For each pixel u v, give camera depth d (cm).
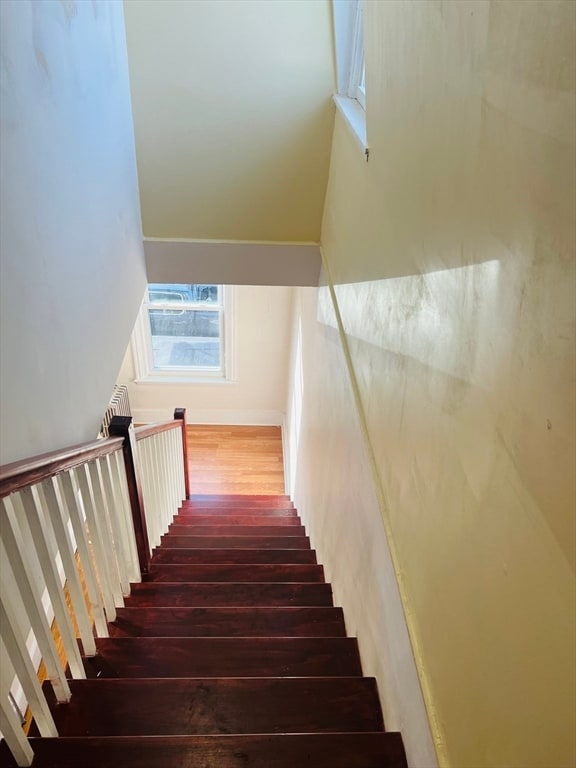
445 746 98
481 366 84
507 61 75
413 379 124
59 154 159
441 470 103
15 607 131
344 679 153
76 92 175
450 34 100
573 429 59
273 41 260
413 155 125
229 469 569
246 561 271
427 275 114
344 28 253
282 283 330
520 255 71
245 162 287
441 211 105
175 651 169
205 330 593
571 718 59
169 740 125
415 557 119
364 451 175
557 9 61
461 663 92
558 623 62
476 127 87
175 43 256
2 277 121
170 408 630
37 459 121
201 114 272
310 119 277
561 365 61
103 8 209
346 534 206
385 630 144
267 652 171
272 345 586
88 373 189
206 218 301
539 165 66
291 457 520
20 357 131
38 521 124
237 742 126
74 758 120
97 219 201
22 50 132
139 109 268
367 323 180
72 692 144
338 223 255
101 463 180
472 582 87
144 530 229
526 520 70
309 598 224
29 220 137
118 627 188
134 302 277
